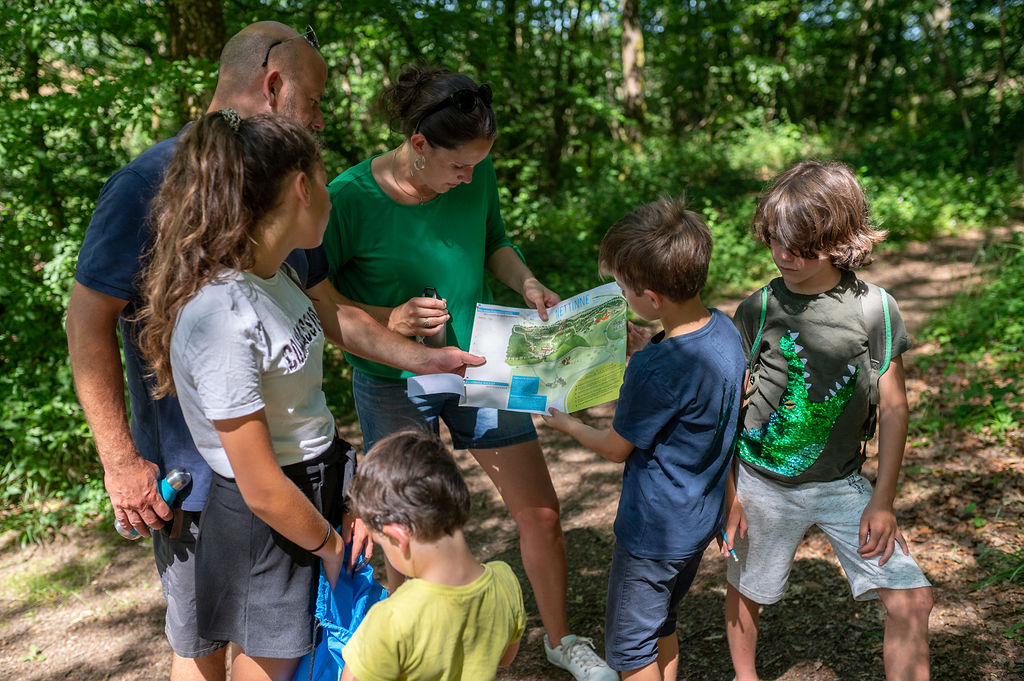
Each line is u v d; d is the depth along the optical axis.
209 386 1.58
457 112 2.30
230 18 7.96
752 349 2.31
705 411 2.09
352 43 9.38
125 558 4.49
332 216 2.54
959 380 5.14
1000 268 7.26
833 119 22.48
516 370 2.50
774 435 2.28
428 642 1.58
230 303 1.59
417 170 2.49
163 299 1.62
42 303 5.31
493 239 3.03
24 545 4.67
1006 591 3.00
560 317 2.51
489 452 2.78
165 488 1.91
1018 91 14.92
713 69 18.78
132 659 3.53
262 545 1.79
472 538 4.24
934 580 3.14
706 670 2.79
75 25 6.16
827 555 3.38
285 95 2.11
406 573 1.67
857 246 2.07
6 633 3.83
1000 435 4.29
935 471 4.04
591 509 4.35
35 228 5.65
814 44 20.81
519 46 13.22
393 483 1.58
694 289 2.06
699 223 2.08
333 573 1.87
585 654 2.77
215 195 1.57
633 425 2.12
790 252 2.09
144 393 1.97
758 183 13.43
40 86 6.54
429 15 8.45
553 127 14.61
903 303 7.20
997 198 10.60
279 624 1.82
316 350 1.85
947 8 15.28
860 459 2.32
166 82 5.85
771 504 2.34
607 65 16.47
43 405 5.16
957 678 2.56
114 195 1.83
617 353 2.42
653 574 2.20
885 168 13.75
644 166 14.16
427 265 2.62
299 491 1.71
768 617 3.01
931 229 9.77
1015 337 5.46
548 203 12.63
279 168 1.62
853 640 2.81
